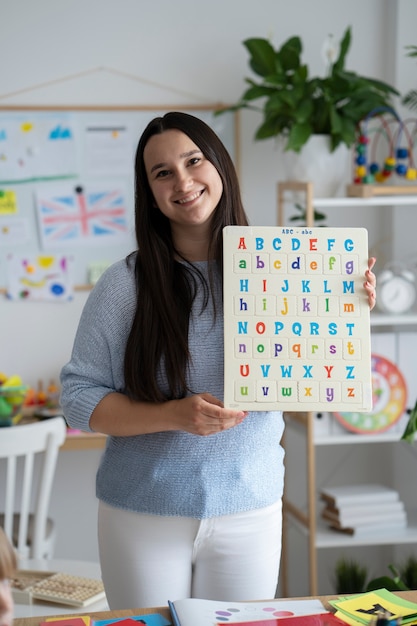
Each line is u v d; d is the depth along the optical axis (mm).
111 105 3236
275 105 2877
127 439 1721
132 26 3215
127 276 1727
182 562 1706
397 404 3014
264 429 1722
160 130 1694
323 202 2887
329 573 3457
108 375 1743
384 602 1401
